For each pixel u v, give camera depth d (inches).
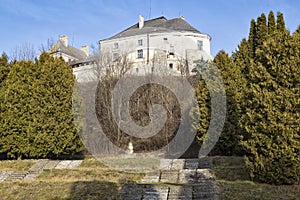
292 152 271.0
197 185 296.5
